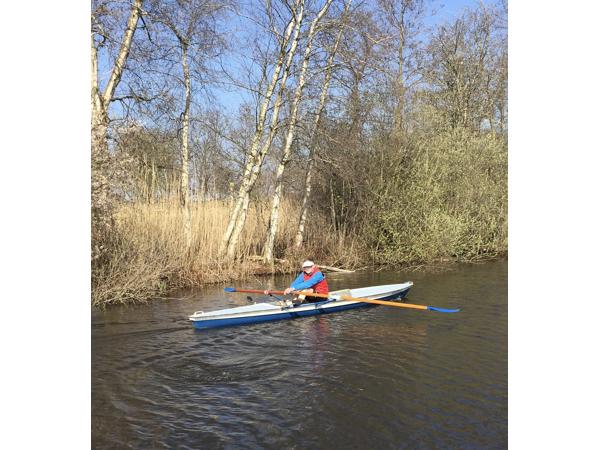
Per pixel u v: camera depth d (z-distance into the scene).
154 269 11.55
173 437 4.92
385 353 7.29
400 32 17.11
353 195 16.81
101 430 5.05
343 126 15.19
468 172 17.98
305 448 4.70
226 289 10.15
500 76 25.92
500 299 10.80
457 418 5.23
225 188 14.83
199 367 6.80
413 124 16.62
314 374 6.50
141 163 11.26
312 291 9.65
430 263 16.09
